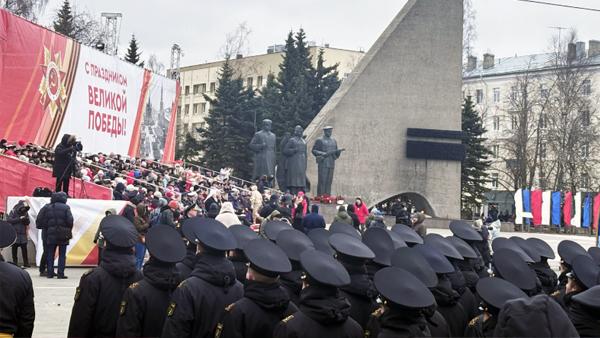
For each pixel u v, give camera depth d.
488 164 67.88
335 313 6.76
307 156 51.66
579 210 57.25
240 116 73.56
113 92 40.69
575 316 6.50
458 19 54.84
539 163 77.81
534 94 85.06
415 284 6.79
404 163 54.25
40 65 32.91
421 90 54.47
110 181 29.58
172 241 8.14
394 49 54.34
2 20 30.17
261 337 7.31
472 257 10.50
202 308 7.68
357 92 53.78
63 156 24.30
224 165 72.44
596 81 95.25
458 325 8.98
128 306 7.97
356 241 8.49
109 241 8.35
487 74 107.38
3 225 7.69
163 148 48.34
